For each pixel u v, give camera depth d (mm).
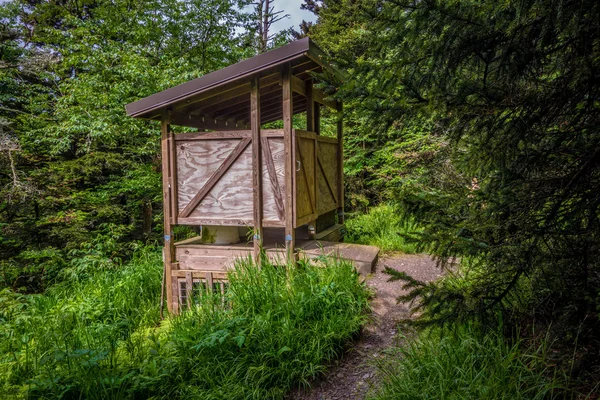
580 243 1894
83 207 8156
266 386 2799
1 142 7176
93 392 2672
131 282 5418
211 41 10055
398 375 2520
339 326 3209
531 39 1881
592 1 1605
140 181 8312
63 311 4449
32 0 13516
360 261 4500
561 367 2045
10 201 7012
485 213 2057
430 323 2238
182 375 2904
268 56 4031
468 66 2234
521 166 2004
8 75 8781
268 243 5000
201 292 4121
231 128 6535
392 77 2260
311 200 4914
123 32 9883
